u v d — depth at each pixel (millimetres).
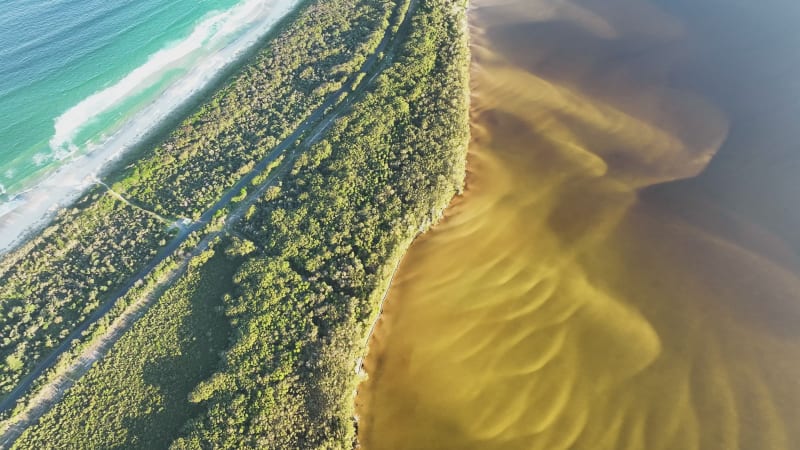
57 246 82125
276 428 61312
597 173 91688
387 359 70812
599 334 72438
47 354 70625
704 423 64125
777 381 67000
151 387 66812
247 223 83375
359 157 89812
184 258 80062
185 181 90938
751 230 82250
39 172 95750
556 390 67562
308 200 84250
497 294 77062
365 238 78562
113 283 77438
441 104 97250
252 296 73000
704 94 103188
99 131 103625
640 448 62844
